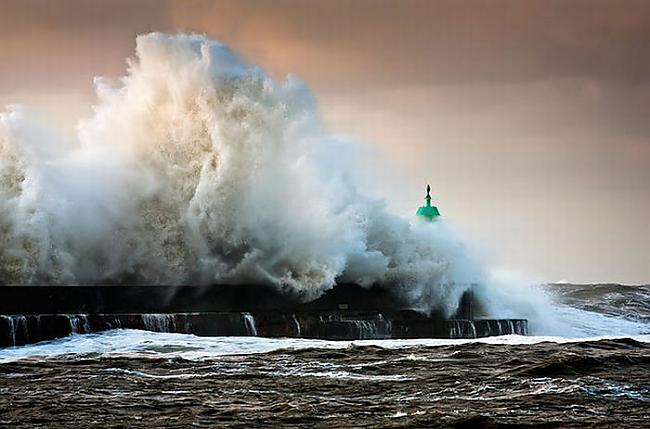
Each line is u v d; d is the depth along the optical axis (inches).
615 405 2129.7
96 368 2581.2
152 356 2773.1
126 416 2028.8
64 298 3376.0
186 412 2063.2
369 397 2214.6
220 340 3107.8
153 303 3499.0
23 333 3100.4
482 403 2148.1
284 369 2566.4
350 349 2918.3
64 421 1987.0
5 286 3380.9
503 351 2898.6
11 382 2379.4
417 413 2055.9
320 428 1940.2
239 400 2177.7
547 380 2410.2
